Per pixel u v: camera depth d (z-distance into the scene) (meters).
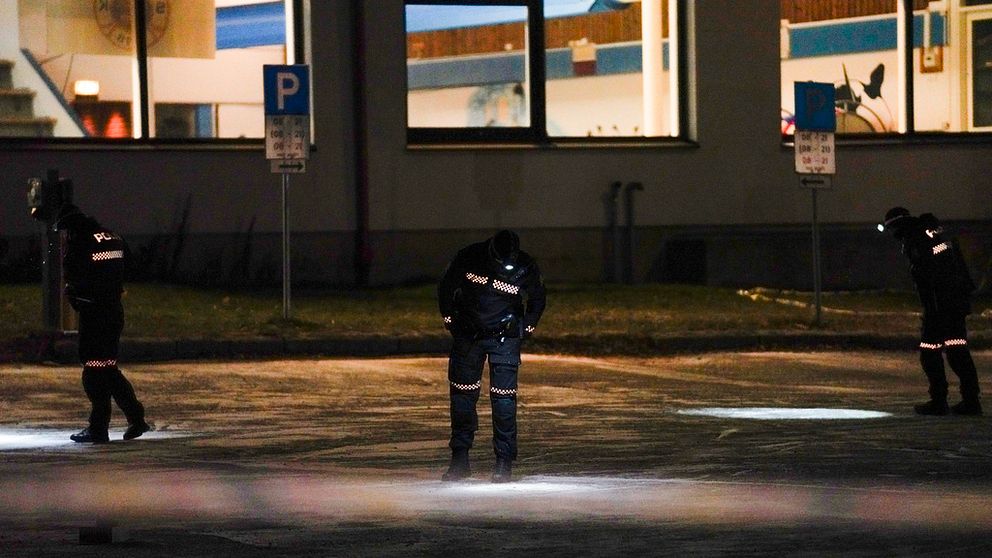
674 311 49.09
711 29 57.22
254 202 53.38
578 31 57.28
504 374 23.16
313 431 29.41
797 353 43.97
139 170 52.44
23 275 50.97
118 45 53.38
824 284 57.00
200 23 54.09
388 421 30.81
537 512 19.81
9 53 52.72
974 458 25.44
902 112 60.00
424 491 22.05
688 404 33.62
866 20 59.44
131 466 24.92
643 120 57.78
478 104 56.38
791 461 25.16
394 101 54.62
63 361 39.62
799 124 45.78
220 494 21.67
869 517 19.12
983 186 59.66
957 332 31.95
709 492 21.70
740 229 57.78
